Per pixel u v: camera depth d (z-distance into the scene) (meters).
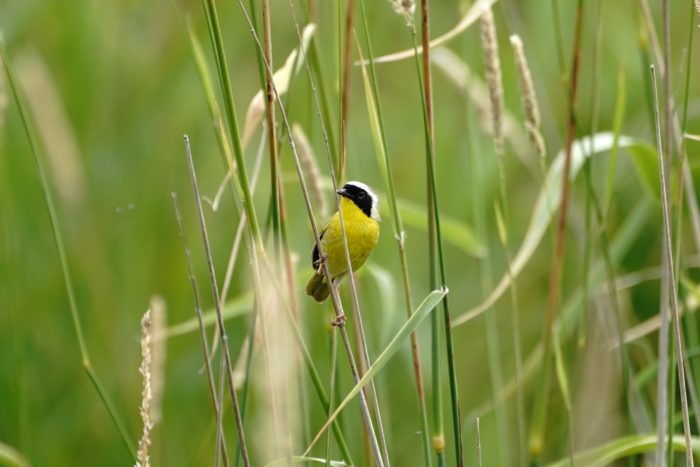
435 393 7.36
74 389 11.82
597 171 13.02
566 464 8.35
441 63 11.48
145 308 12.15
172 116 12.95
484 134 13.45
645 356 11.84
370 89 7.21
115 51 13.33
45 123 12.01
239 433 6.38
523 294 13.45
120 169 12.80
